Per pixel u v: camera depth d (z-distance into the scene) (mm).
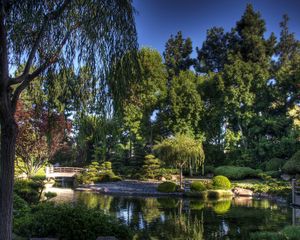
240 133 33375
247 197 21453
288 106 32469
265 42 37219
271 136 32031
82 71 4879
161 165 31359
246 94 32656
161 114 35344
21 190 12148
